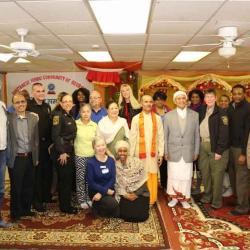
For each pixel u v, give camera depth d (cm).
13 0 267
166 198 439
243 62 670
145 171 388
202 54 563
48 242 304
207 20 331
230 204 411
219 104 438
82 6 284
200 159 409
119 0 268
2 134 319
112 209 356
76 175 380
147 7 286
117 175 365
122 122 389
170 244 303
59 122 358
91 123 380
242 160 367
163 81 757
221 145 377
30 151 346
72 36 412
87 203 379
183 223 352
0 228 333
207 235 322
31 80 849
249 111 367
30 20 331
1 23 343
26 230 330
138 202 357
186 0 267
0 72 838
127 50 523
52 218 362
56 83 847
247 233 326
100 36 412
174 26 356
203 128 401
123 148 361
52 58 504
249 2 271
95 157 362
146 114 400
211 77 747
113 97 733
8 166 337
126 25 351
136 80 801
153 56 591
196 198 436
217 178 387
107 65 670
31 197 362
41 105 379
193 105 475
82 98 431
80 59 632
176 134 388
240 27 362
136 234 323
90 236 318
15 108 335
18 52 396
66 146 362
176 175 394
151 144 395
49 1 270
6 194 443
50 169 397
